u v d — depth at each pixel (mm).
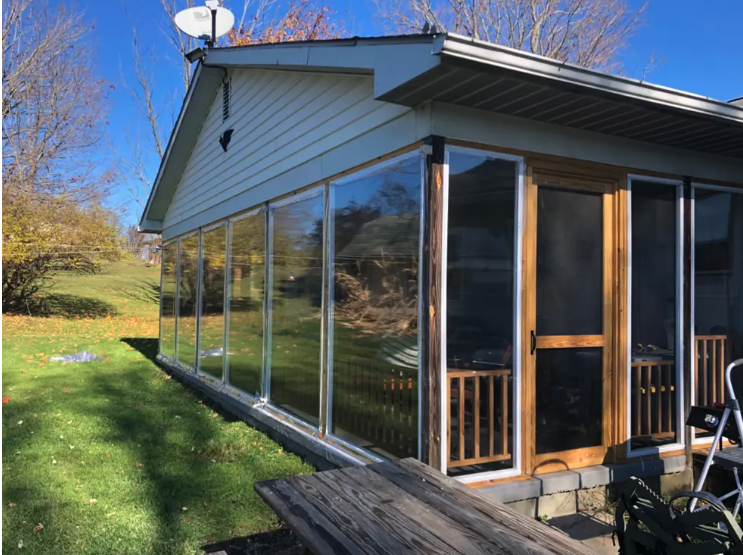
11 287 17438
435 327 3039
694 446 3912
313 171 4531
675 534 2275
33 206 17016
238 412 6023
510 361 3293
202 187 7785
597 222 3613
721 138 3652
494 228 3244
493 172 3238
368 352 3719
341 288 4102
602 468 3465
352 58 3305
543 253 3418
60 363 9633
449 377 3121
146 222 10336
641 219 3812
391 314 3459
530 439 3303
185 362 8391
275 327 5285
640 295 3801
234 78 6504
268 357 5410
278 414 5031
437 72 2527
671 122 3281
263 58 4797
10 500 3516
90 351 11312
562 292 3477
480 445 3211
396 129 3373
